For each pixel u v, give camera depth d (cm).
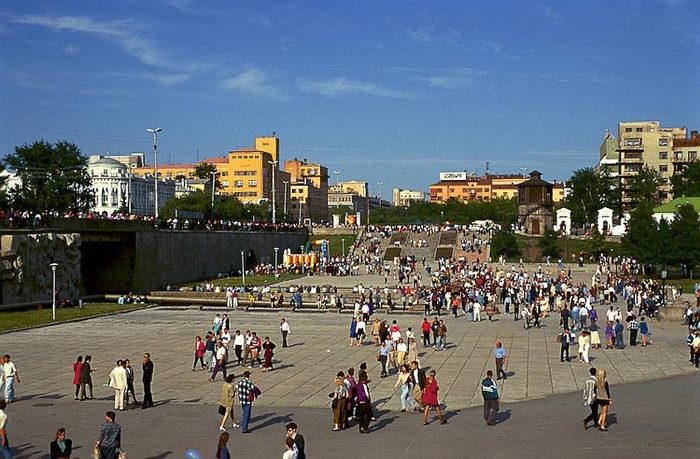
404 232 17488
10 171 14325
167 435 2855
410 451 2623
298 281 11625
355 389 3005
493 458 2523
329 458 2545
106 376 4100
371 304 6819
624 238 11862
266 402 3456
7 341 5434
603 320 6769
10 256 7131
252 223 15362
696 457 2497
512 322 6731
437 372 4203
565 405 3328
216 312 7775
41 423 3055
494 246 14638
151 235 10175
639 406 3278
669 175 19888
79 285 8662
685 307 6538
